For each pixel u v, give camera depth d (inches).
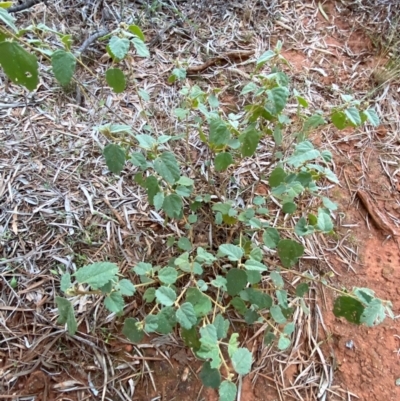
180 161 74.4
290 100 90.0
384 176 84.3
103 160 77.8
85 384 59.8
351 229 77.9
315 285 70.9
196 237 70.9
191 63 94.4
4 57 43.6
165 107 86.3
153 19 98.7
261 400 61.6
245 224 70.8
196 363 62.7
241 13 103.8
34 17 95.2
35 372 59.8
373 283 72.2
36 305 63.6
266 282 68.4
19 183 73.4
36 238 68.4
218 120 56.1
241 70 94.6
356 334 67.6
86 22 96.4
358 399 62.7
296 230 57.7
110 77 54.3
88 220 70.9
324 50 100.5
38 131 80.2
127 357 62.1
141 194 74.9
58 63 47.4
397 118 91.4
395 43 98.1
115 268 45.7
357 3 107.1
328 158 60.9
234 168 78.2
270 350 64.7
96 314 63.7
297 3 107.7
